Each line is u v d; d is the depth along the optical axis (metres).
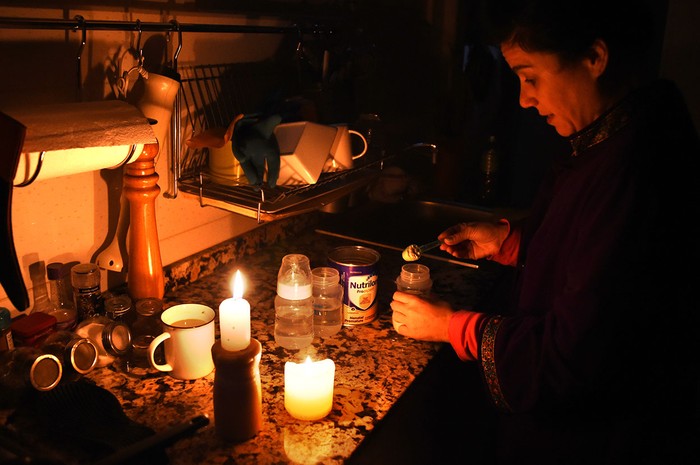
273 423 0.95
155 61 1.28
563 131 0.99
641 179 0.83
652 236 0.82
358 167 1.55
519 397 0.95
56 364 0.96
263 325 1.27
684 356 0.92
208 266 1.50
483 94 2.36
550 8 0.82
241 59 1.54
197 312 1.10
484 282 1.52
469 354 1.04
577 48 0.85
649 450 0.94
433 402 1.30
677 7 2.12
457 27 2.43
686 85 2.17
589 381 0.85
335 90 1.65
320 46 1.67
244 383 0.87
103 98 1.18
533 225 1.17
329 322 1.24
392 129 2.28
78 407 0.90
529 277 1.04
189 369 1.04
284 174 1.32
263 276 1.51
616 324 0.83
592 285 0.83
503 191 2.57
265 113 1.36
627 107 0.89
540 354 0.91
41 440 0.84
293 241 1.78
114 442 0.83
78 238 1.20
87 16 1.11
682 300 0.87
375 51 1.87
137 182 1.14
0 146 0.78
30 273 1.13
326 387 0.95
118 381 1.05
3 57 1.00
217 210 1.55
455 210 2.10
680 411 0.95
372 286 1.26
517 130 2.61
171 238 1.43
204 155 1.47
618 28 0.83
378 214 2.03
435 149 1.94
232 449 0.88
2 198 0.79
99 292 1.18
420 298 1.12
